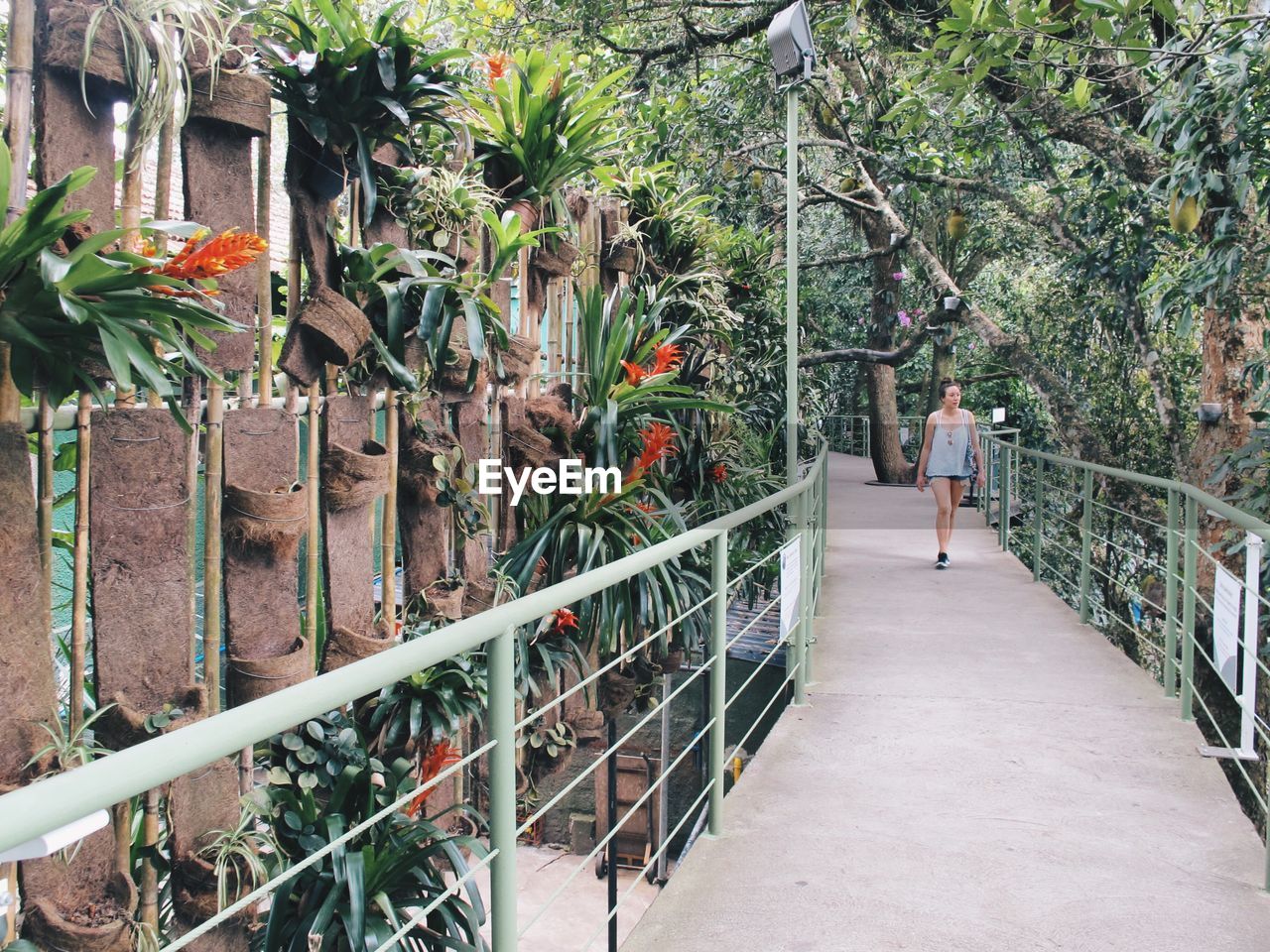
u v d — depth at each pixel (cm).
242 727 112
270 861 223
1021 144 910
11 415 184
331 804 237
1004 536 873
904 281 1378
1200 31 444
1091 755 372
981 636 557
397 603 364
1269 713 544
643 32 845
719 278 588
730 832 307
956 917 254
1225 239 468
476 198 320
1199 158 434
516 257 377
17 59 187
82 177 165
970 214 1117
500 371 337
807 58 518
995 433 1076
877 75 844
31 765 181
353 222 288
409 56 267
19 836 85
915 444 1842
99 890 197
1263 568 446
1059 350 1069
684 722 772
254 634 242
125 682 210
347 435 279
